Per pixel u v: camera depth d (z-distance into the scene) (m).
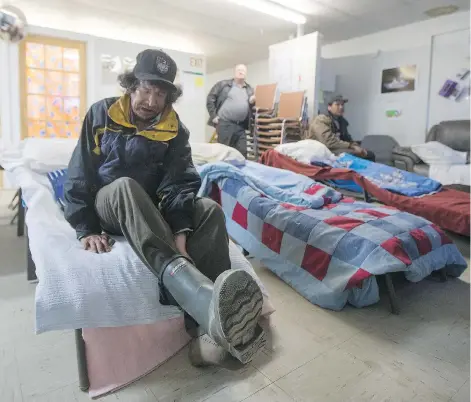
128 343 1.21
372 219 1.87
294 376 1.21
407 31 4.96
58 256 1.18
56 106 4.59
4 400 1.08
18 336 1.39
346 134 4.68
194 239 1.26
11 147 2.41
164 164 1.41
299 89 4.63
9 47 4.22
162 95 1.31
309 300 1.72
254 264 2.15
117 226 1.29
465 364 1.29
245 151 4.55
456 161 3.93
